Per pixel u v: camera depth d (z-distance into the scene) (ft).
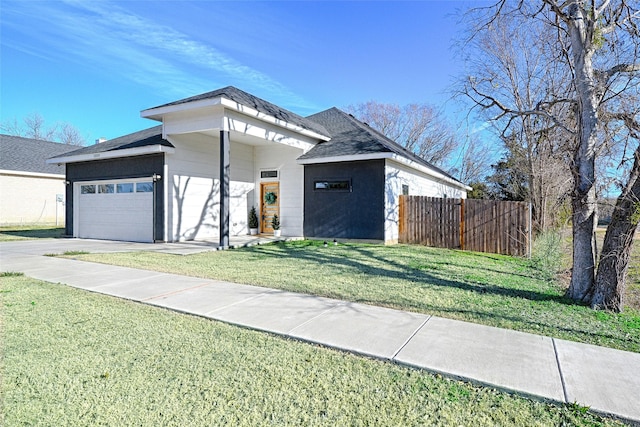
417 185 49.44
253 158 49.67
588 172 17.25
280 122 39.75
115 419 7.59
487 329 12.83
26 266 25.58
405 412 7.89
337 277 21.79
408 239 40.75
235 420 7.56
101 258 29.19
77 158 45.62
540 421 7.59
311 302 16.30
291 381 9.19
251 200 49.42
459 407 8.08
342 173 41.34
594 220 17.21
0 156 71.56
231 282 20.51
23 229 61.36
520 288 19.43
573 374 9.45
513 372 9.55
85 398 8.38
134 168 41.32
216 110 35.12
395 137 113.29
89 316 14.29
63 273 23.09
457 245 37.45
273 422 7.50
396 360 10.28
